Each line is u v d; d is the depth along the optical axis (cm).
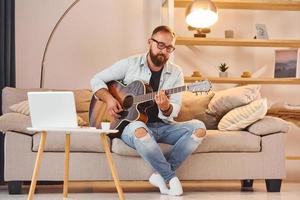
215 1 435
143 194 338
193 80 427
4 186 400
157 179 334
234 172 352
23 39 441
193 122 336
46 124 271
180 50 461
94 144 338
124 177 341
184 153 332
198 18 409
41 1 444
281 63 448
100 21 452
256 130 353
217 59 465
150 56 342
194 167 348
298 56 445
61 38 446
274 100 468
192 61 462
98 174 341
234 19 467
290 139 466
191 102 388
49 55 444
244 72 446
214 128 383
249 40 434
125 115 334
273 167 355
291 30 471
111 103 334
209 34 464
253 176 354
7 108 379
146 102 333
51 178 338
